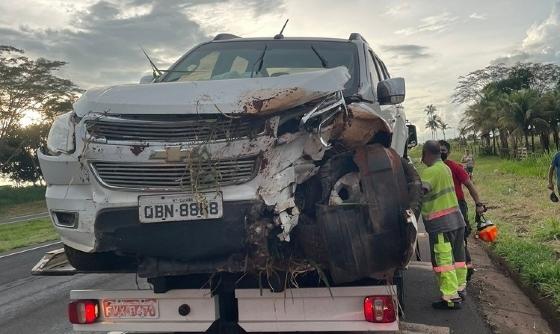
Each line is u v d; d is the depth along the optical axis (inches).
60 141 155.6
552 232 383.6
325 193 143.9
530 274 277.6
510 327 219.8
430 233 239.0
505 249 345.4
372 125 146.6
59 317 271.0
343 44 225.8
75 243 156.9
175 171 145.8
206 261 148.7
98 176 150.3
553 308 231.1
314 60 216.5
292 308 154.9
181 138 147.2
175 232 145.7
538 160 1240.2
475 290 276.4
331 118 143.9
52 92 2033.7
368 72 211.8
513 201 631.2
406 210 141.0
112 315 167.2
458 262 247.9
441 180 238.4
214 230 143.9
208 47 236.7
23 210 1918.1
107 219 149.5
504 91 2755.9
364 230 139.2
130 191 147.4
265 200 141.7
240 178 144.1
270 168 143.2
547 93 1884.8
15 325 260.7
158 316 164.1
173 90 153.3
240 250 145.8
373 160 142.9
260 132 144.5
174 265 149.7
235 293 157.6
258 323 156.9
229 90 149.2
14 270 440.1
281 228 141.1
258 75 211.3
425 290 274.7
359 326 151.5
